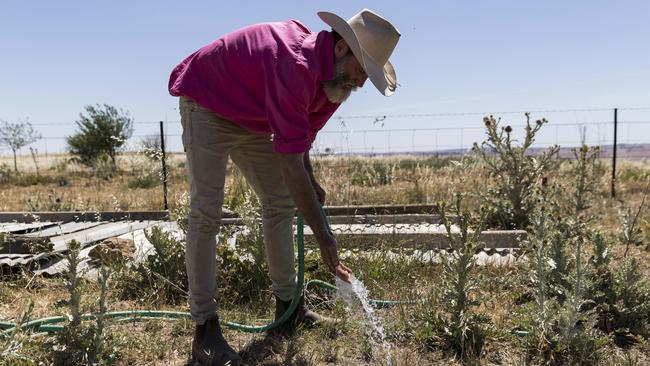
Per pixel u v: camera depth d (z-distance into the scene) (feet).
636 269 11.49
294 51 8.50
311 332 10.87
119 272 13.91
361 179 34.40
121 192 40.50
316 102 9.08
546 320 10.03
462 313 10.43
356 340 10.66
